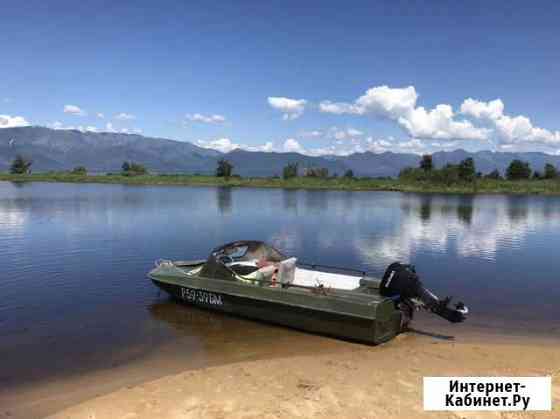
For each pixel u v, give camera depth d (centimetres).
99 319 1248
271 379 840
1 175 10725
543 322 1216
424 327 1182
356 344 1066
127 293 1501
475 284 1633
